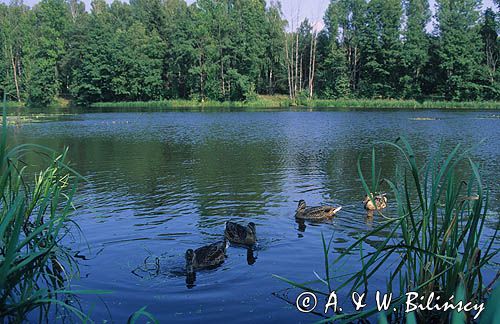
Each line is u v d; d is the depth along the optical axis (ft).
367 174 57.21
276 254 29.55
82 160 70.28
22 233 31.73
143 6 376.89
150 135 106.83
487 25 266.98
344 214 38.88
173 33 287.69
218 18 283.79
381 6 274.16
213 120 151.84
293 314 21.79
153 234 33.71
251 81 280.51
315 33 293.64
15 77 285.84
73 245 31.42
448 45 249.14
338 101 254.88
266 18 302.04
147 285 25.20
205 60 282.97
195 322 21.24
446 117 155.94
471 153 73.72
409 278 21.01
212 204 42.57
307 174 57.52
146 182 52.90
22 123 144.05
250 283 25.31
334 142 91.15
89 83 277.44
